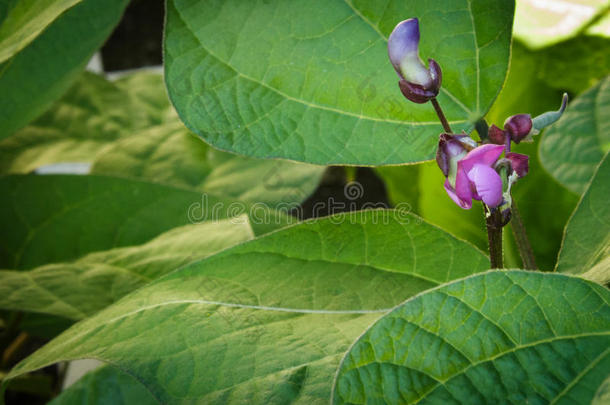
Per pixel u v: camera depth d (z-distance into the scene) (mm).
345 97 442
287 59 443
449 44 438
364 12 441
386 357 394
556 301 400
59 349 427
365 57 442
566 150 528
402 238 461
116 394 473
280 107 443
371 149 441
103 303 504
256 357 416
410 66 406
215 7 443
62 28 516
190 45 443
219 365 413
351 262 457
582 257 452
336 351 417
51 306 499
